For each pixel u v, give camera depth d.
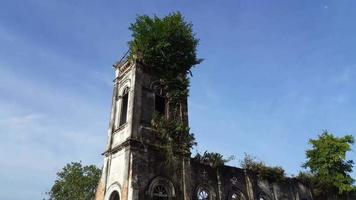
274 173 23.81
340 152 27.30
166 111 20.58
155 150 18.47
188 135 19.41
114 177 18.30
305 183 26.39
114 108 21.95
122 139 19.12
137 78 20.36
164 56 20.86
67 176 41.56
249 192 21.89
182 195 18.06
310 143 29.67
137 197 16.19
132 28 21.88
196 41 22.27
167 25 21.31
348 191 26.83
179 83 21.25
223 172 21.23
